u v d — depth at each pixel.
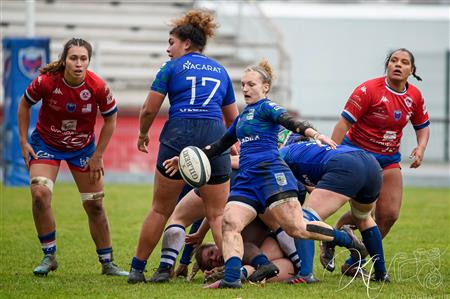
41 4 106.88
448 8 122.88
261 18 105.94
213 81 29.84
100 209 32.50
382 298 26.47
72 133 31.95
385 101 33.16
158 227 29.72
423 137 34.78
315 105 112.38
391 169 33.75
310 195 28.67
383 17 116.56
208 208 29.70
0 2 106.38
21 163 70.62
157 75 29.80
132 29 106.94
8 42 69.00
